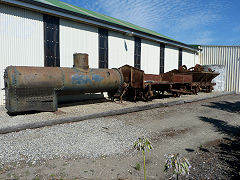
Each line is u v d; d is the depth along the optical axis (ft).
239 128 19.52
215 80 60.54
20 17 27.61
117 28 39.63
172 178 9.77
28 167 10.50
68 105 29.84
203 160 11.98
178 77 40.29
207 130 18.52
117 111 24.34
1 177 9.47
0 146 13.01
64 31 32.65
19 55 27.78
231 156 12.66
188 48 64.13
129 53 44.70
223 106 32.94
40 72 22.62
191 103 35.53
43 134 15.67
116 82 30.96
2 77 26.35
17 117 20.77
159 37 50.88
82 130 17.03
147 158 11.96
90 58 36.76
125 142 14.37
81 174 9.91
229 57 65.10
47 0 38.88
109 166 10.82
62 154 12.07
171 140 15.37
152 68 52.11
